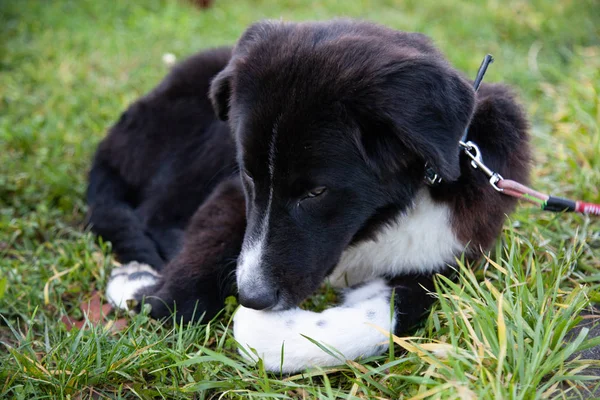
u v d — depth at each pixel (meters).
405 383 0.76
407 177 0.82
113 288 0.92
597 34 1.59
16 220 1.03
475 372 0.74
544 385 0.73
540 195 0.82
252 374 0.79
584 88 1.24
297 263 0.79
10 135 1.17
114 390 0.79
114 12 1.73
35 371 0.79
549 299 0.83
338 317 0.80
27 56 1.48
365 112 0.76
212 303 0.87
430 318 0.80
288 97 0.78
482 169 0.83
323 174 0.78
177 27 1.63
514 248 0.85
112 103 1.29
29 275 0.95
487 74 1.39
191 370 0.81
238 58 0.83
